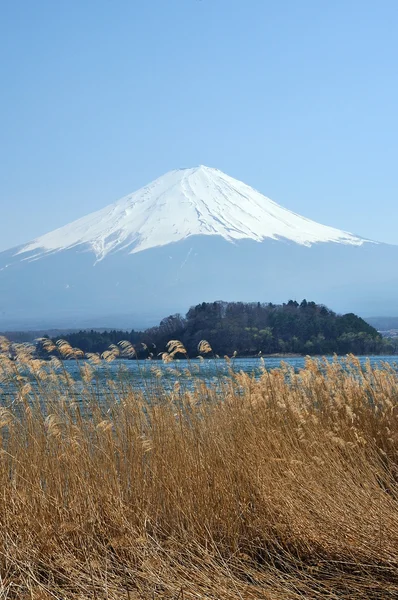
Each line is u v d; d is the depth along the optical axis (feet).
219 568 22.61
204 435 30.99
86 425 30.68
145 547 23.45
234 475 28.19
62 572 23.21
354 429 34.94
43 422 29.99
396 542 24.07
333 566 23.85
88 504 25.77
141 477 28.02
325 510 26.30
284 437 33.22
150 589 20.97
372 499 27.14
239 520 26.84
